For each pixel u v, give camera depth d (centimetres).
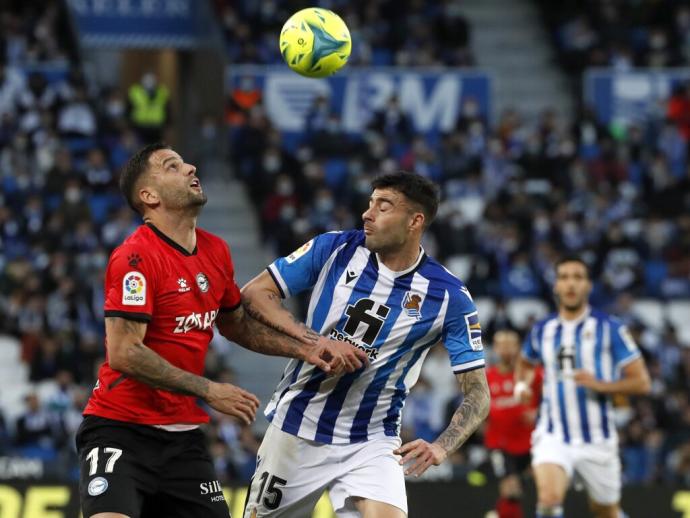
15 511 2973
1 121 5450
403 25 6319
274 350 1762
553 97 6538
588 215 5400
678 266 5188
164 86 6512
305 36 1847
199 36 6116
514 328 4550
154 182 1664
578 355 2675
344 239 1816
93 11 6091
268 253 5191
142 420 1652
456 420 1728
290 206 5238
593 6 6725
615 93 6041
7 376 4409
